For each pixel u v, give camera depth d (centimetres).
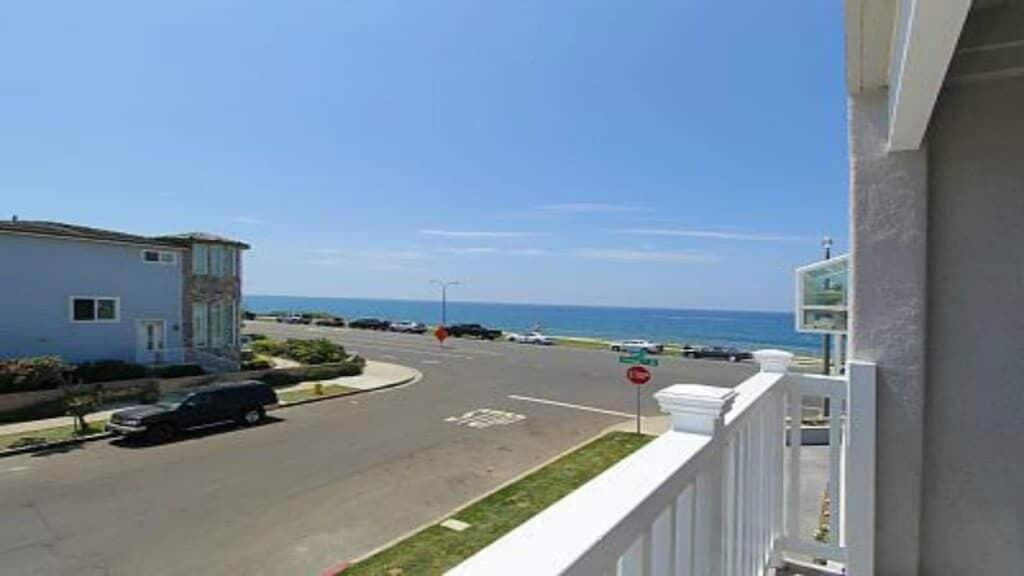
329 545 809
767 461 268
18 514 943
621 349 3703
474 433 1502
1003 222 246
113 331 2128
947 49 155
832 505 298
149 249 2222
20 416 1625
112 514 940
